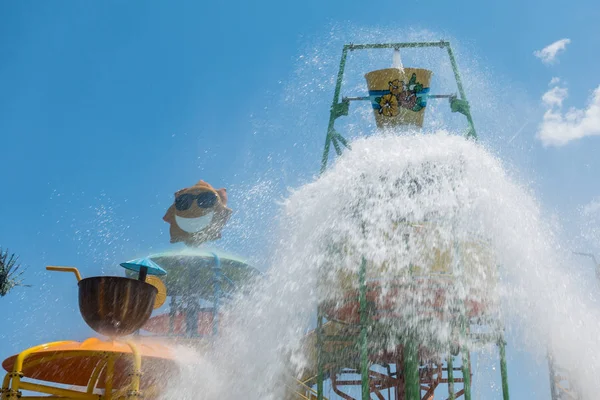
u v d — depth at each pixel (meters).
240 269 17.42
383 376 12.53
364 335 10.61
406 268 10.95
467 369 10.55
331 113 13.56
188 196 19.38
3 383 9.64
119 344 10.55
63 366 11.68
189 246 19.11
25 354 9.88
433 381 12.74
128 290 10.81
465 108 13.33
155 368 11.52
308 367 13.23
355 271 11.16
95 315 10.66
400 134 13.14
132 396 9.86
